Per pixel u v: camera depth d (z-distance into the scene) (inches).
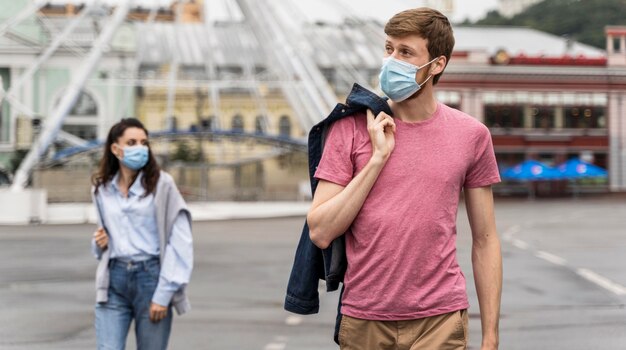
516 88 2625.5
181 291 205.9
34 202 1293.1
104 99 2731.3
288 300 136.9
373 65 3016.7
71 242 862.5
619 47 2662.4
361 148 129.8
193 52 3085.6
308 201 1978.3
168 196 204.4
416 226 126.4
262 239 895.1
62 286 514.6
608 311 409.7
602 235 941.8
